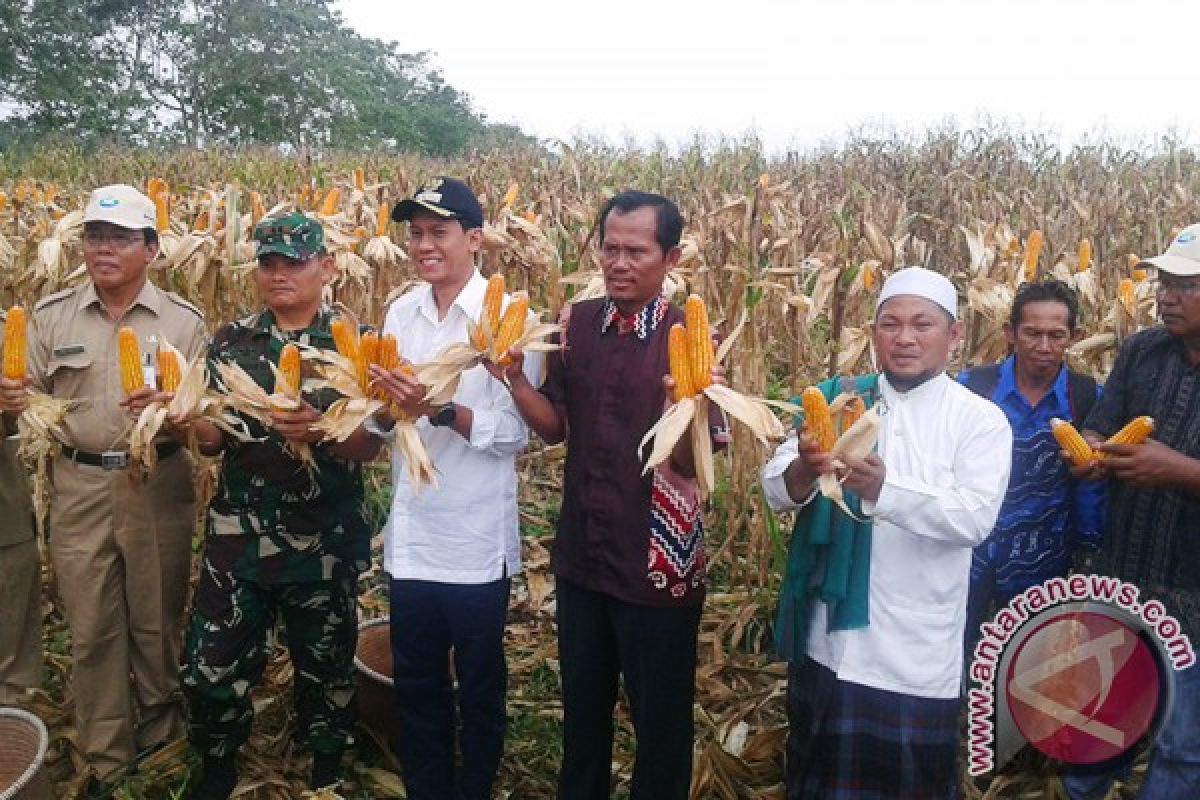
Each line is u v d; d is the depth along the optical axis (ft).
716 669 13.75
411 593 10.15
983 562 11.05
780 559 14.16
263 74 126.52
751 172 42.98
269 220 10.27
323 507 10.63
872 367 13.98
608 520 9.37
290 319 10.55
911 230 26.58
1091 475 9.52
